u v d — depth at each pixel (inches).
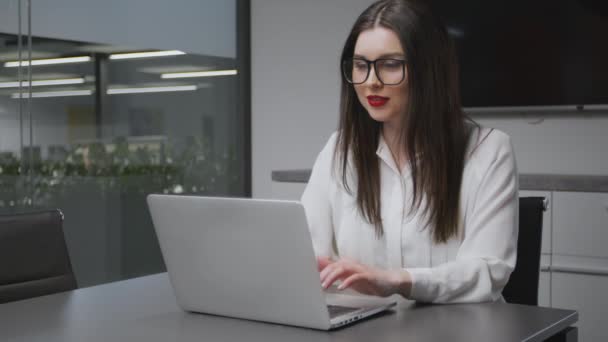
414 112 61.7
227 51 190.5
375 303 55.8
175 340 47.6
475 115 166.6
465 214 63.5
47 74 142.8
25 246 71.0
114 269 157.5
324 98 185.9
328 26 184.5
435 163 62.7
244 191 195.5
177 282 54.9
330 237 71.9
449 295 56.6
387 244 66.3
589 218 120.2
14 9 136.7
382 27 60.7
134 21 163.8
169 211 53.3
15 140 136.3
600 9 148.8
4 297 68.4
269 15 192.9
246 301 51.5
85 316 54.7
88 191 151.3
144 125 165.6
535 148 160.4
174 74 174.7
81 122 149.9
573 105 152.9
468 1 162.2
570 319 52.6
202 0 183.2
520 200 72.9
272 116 193.3
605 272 118.2
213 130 185.9
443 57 62.1
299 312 49.1
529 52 156.8
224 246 51.2
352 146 67.3
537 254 71.7
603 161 153.1
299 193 187.9
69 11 147.7
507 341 45.6
